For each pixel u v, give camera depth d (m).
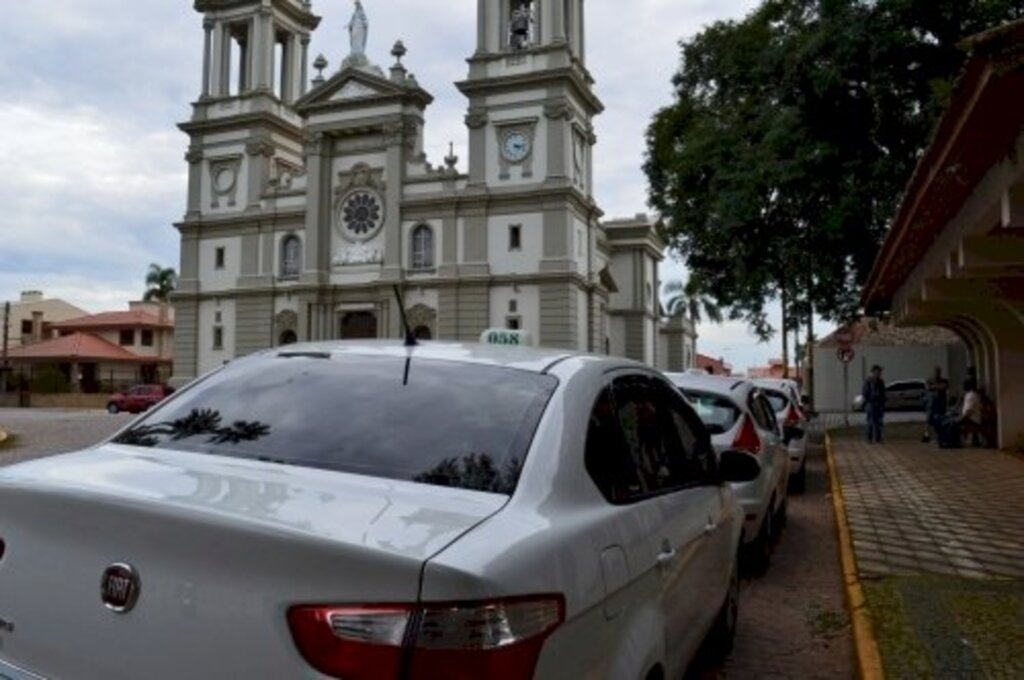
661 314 67.25
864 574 6.73
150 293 76.00
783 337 33.25
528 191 43.44
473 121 45.00
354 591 1.97
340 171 47.72
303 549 2.00
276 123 50.50
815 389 46.72
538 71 43.62
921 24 18.16
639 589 2.96
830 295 22.59
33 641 2.29
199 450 2.90
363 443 2.83
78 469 2.57
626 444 3.41
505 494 2.57
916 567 6.97
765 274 21.17
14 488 2.40
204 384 3.44
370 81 46.88
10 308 71.50
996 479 12.46
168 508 2.14
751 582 7.48
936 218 10.41
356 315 46.84
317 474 2.61
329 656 1.94
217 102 51.19
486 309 43.75
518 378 3.19
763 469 8.05
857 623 5.43
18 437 21.52
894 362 45.69
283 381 3.29
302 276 47.41
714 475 4.59
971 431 17.92
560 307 42.56
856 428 25.11
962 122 6.52
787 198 19.97
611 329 56.84
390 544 2.05
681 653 3.55
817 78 18.50
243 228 49.41
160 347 65.19
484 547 2.16
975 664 4.66
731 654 5.48
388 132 46.47
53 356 58.47
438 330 44.56
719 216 20.20
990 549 7.63
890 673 4.52
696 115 22.75
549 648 2.22
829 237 19.41
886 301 20.02
